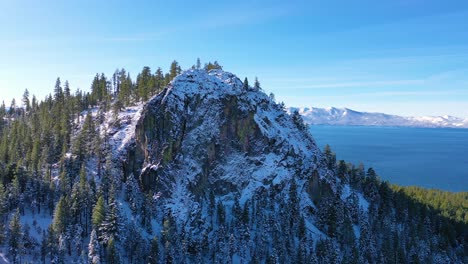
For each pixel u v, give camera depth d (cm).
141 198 12350
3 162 14188
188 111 14688
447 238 16175
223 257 11044
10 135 16788
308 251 12262
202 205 13525
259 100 17775
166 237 10844
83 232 10956
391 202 17738
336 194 15650
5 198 11312
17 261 9694
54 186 12281
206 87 15588
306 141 18450
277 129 16875
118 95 18750
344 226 13600
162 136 13888
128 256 10412
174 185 13175
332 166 18638
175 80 15300
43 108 19800
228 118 15362
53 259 9612
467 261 15250
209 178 14300
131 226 10612
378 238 14638
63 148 14250
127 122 15938
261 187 14725
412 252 13525
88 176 13175
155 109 14375
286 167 15825
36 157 13750
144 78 18188
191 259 11162
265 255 11781
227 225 12494
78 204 11212
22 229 10519
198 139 14475
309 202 15338
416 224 16262
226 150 15012
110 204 10656
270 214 13050
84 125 14625
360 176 19475
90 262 9381
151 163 13438
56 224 10225
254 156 15400
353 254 12006
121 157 14050
